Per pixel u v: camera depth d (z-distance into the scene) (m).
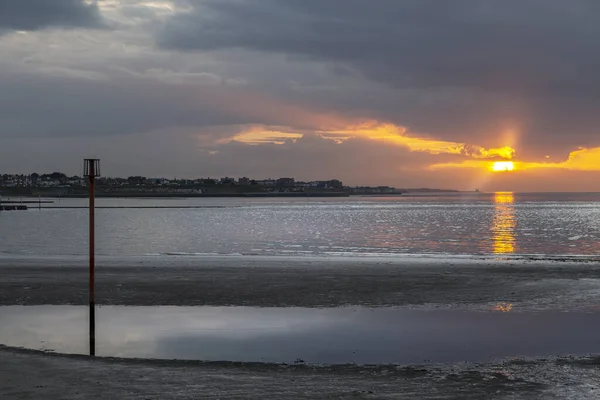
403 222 106.56
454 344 14.79
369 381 10.69
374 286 25.17
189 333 16.23
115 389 9.88
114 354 13.88
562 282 26.11
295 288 24.70
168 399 9.33
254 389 9.98
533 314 19.06
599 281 26.39
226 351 14.13
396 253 48.28
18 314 19.28
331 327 17.05
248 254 46.66
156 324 17.53
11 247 56.47
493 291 23.80
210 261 35.88
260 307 20.58
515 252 50.19
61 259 37.97
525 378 10.98
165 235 74.56
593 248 54.44
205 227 93.75
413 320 18.11
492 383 10.60
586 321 17.81
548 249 53.31
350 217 132.50
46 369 11.29
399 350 14.15
